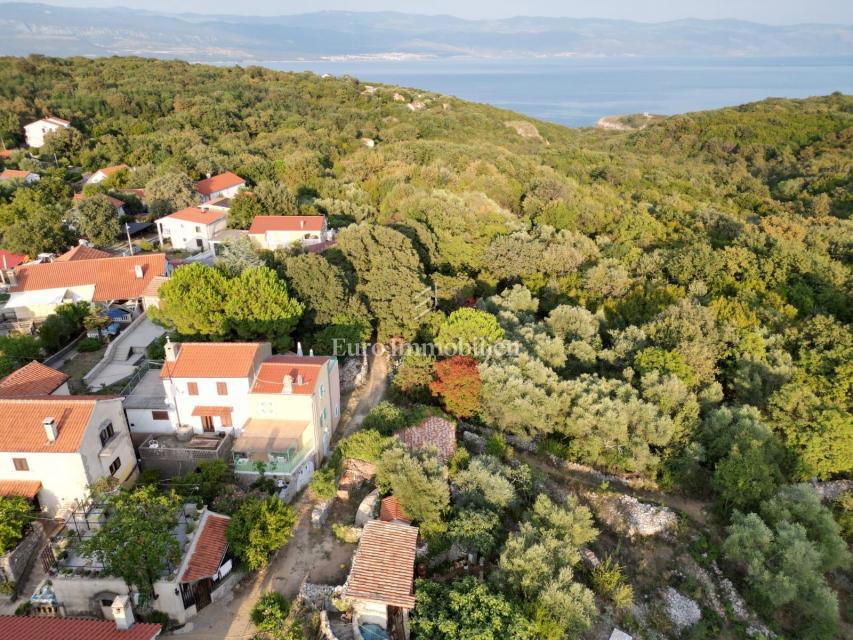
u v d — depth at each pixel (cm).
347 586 3019
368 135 17012
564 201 10756
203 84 19712
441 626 2822
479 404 4975
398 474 3666
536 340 5666
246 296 5131
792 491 4397
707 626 3750
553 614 3061
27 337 5384
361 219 9381
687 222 10262
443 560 3484
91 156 12875
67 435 3500
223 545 3325
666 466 4816
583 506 3900
